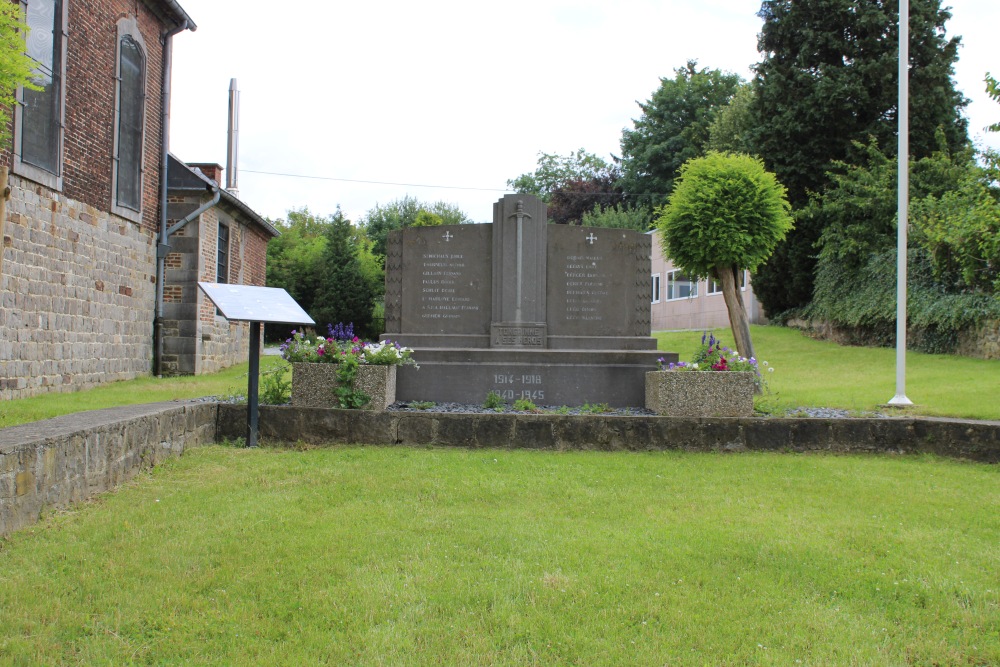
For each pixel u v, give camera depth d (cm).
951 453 746
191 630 322
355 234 5900
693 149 4009
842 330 2103
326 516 499
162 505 514
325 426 763
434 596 362
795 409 889
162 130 1588
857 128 2342
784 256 2373
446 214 6250
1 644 302
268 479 602
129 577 379
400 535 456
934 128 2292
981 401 970
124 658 297
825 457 741
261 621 332
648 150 4181
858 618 350
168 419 667
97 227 1317
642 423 760
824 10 2356
